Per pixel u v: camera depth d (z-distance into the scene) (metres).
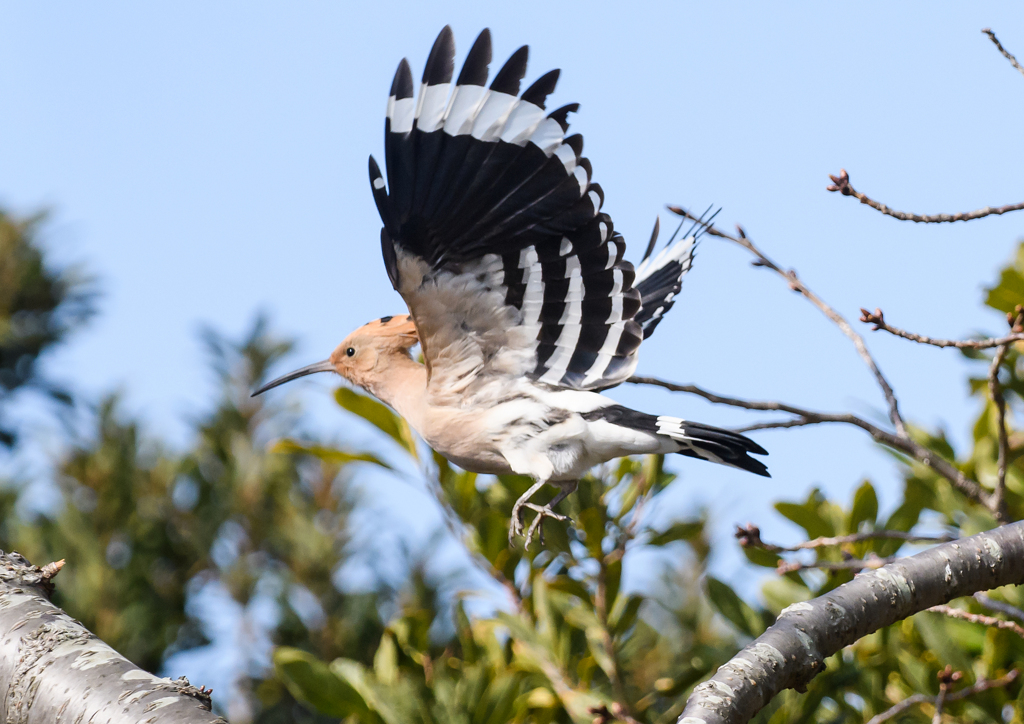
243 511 12.82
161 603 12.23
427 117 6.11
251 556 12.79
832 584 7.88
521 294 6.66
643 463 8.27
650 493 8.20
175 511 12.85
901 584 5.00
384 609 11.70
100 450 12.83
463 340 6.89
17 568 4.56
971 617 6.15
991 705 7.34
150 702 3.85
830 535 8.17
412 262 6.50
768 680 4.48
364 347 8.35
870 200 6.40
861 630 4.86
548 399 6.90
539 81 6.06
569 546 8.11
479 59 6.07
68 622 4.27
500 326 6.80
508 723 7.62
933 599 5.07
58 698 3.96
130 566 12.23
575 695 7.56
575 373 6.71
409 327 8.41
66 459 12.88
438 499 8.36
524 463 6.93
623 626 8.13
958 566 5.14
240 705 12.00
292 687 7.48
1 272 15.23
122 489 12.70
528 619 8.15
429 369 7.07
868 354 7.04
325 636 11.68
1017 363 8.94
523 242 6.44
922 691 7.40
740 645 8.27
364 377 8.35
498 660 8.09
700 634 10.43
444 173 6.20
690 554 10.72
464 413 7.06
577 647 8.37
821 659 4.66
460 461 7.29
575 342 6.73
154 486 12.90
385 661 8.06
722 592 8.07
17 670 4.07
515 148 6.12
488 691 7.45
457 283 6.60
